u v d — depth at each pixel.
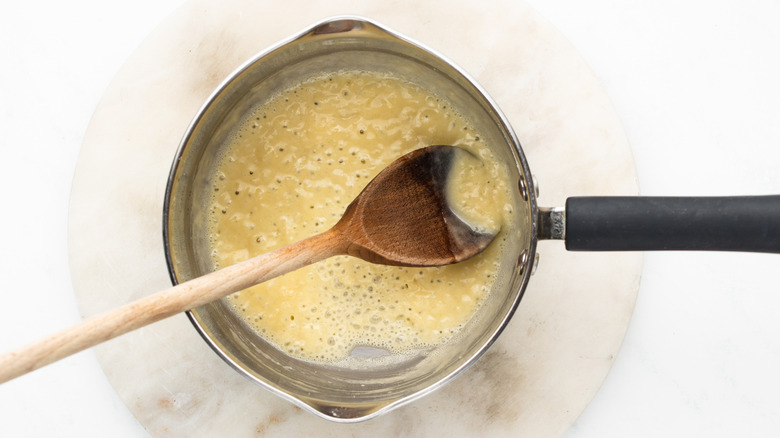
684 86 0.60
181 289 0.45
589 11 0.60
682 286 0.59
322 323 0.54
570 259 0.56
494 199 0.54
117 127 0.56
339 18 0.48
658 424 0.59
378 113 0.55
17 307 0.59
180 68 0.56
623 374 0.59
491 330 0.50
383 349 0.54
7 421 0.59
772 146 0.59
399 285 0.55
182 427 0.56
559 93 0.56
